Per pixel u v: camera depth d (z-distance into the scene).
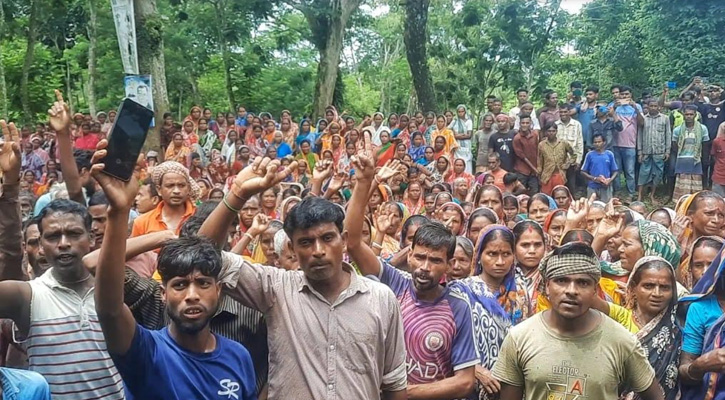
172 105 29.22
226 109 31.59
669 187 15.02
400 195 11.48
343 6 23.12
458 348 3.77
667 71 20.41
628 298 4.27
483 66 23.41
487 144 14.55
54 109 4.20
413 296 3.89
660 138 14.22
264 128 16.84
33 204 8.26
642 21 21.36
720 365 3.62
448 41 28.33
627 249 4.91
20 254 3.54
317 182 4.60
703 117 14.57
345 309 3.08
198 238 2.88
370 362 3.06
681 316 4.22
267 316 3.17
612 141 14.20
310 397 3.00
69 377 3.42
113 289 2.66
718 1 19.56
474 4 23.03
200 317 2.79
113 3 12.16
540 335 3.47
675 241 4.87
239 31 26.09
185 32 27.30
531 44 22.50
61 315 3.47
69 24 28.69
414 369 3.75
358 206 3.61
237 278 3.10
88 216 3.61
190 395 2.81
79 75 30.83
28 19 26.02
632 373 3.43
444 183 11.32
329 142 15.28
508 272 4.58
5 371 2.68
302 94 30.77
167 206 5.55
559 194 9.30
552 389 3.39
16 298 3.43
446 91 23.66
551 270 3.39
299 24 29.39
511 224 7.98
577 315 3.35
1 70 21.69
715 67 19.53
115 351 2.72
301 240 3.03
